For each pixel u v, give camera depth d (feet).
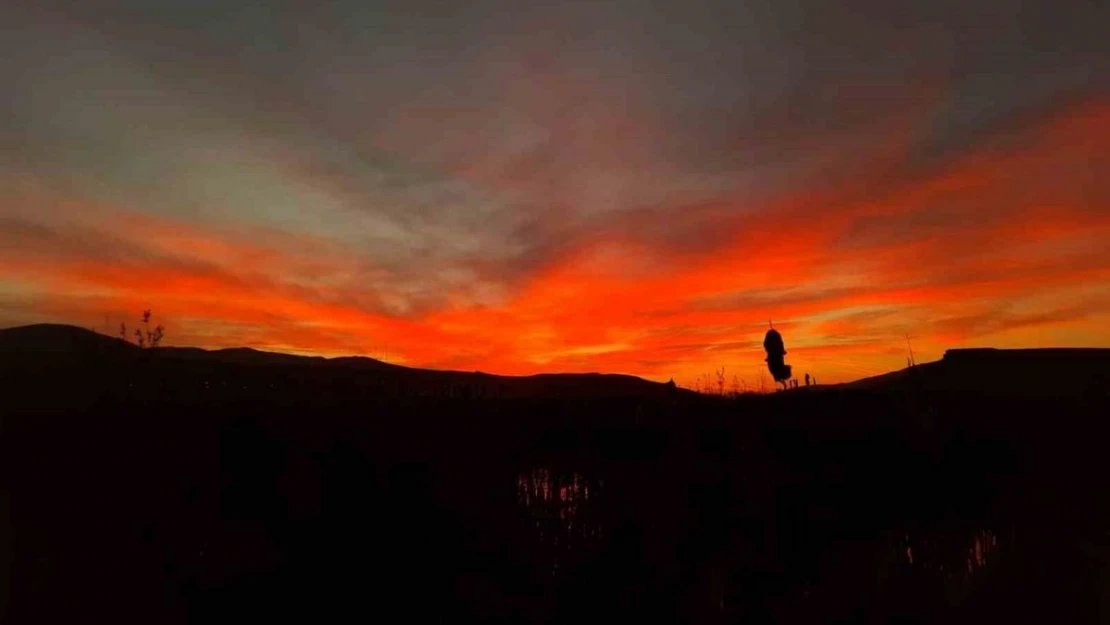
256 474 31.89
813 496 28.96
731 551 23.93
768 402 48.08
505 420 47.16
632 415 48.88
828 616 19.21
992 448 35.45
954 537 24.71
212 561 23.65
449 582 22.35
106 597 20.67
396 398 61.62
